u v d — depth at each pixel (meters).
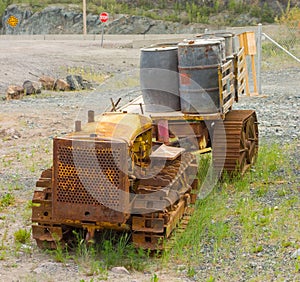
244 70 12.39
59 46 36.81
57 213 7.30
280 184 10.23
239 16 53.69
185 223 8.22
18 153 13.02
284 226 8.37
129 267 7.21
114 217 7.16
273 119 15.76
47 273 6.96
